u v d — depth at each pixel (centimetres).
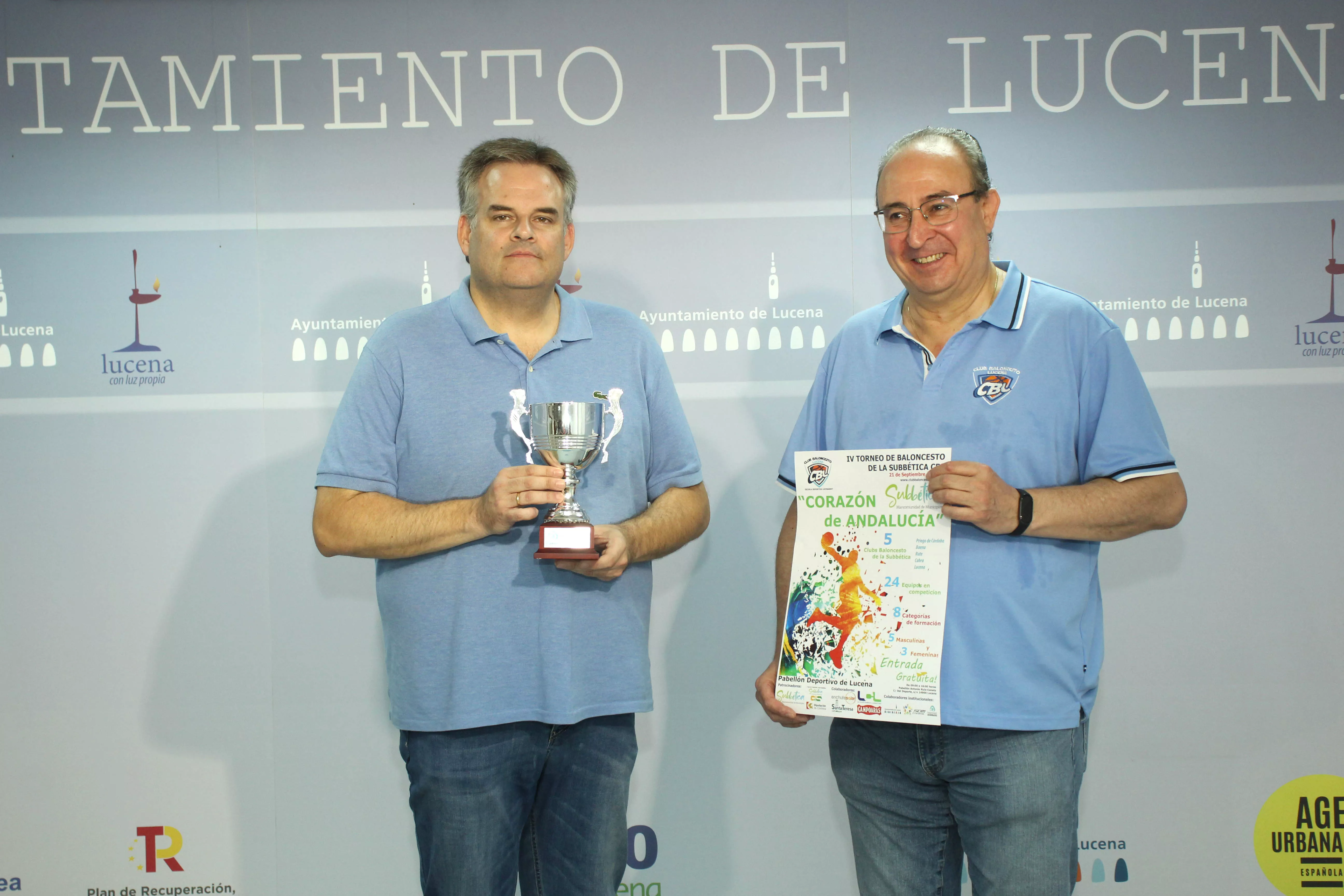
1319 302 236
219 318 237
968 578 154
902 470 158
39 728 234
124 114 236
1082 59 237
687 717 240
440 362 169
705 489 218
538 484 152
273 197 237
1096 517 149
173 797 235
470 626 162
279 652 237
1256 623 236
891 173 158
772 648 241
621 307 231
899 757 161
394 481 170
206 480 237
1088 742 238
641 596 175
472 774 161
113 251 236
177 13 237
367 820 237
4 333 235
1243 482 237
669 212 239
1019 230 238
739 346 240
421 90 238
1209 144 237
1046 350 157
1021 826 150
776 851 240
